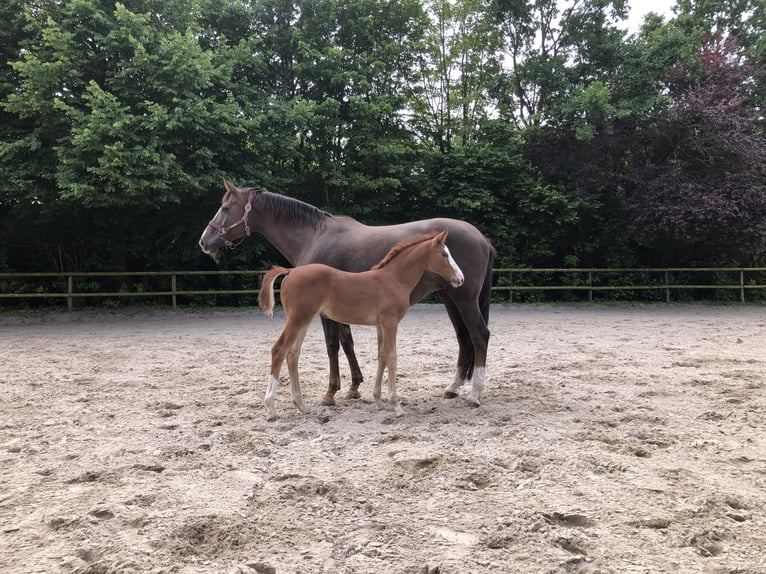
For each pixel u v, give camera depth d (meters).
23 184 10.91
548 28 18.17
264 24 15.62
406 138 16.70
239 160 13.16
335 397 5.32
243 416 4.61
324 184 15.03
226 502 2.88
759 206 15.00
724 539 2.50
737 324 11.48
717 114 15.05
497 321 12.09
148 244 14.29
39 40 11.71
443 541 2.46
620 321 12.09
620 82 16.36
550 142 16.42
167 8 13.08
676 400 5.08
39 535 2.52
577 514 2.72
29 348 8.40
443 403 5.06
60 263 14.69
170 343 8.95
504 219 16.23
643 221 15.33
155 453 3.66
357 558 2.31
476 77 19.00
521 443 3.87
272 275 4.61
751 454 3.64
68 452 3.68
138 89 11.91
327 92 15.06
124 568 2.22
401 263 4.66
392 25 16.50
